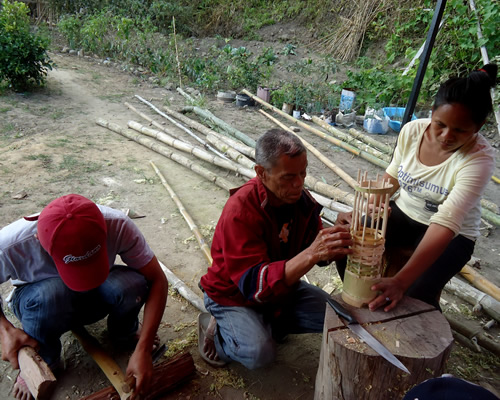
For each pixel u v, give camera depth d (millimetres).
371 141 6484
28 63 7605
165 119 7160
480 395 1113
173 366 2221
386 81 8102
